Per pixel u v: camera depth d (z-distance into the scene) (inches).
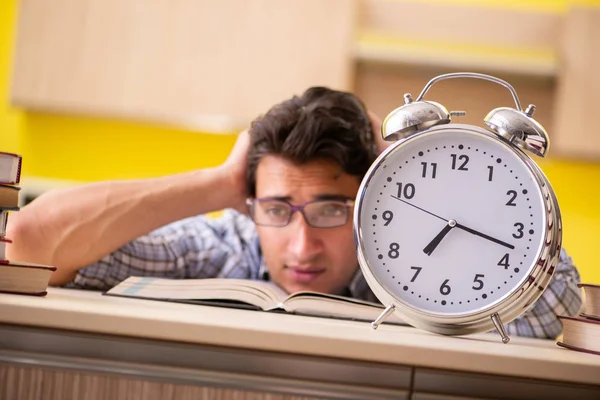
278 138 61.6
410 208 37.3
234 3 119.8
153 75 121.1
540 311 52.2
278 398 30.5
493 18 124.3
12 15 136.3
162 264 67.6
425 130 37.1
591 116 117.3
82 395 31.1
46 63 122.7
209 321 31.0
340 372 30.5
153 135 136.3
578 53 117.8
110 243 58.4
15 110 136.1
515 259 36.5
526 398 30.1
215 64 120.2
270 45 119.3
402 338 32.2
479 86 124.6
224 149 135.3
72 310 30.8
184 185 62.1
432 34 125.7
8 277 38.4
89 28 122.1
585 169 129.4
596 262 129.3
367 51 119.7
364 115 66.1
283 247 62.9
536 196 36.6
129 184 60.7
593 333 34.8
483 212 36.9
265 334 30.0
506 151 37.0
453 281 36.7
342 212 62.6
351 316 42.6
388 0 125.3
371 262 37.1
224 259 71.9
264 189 62.8
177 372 30.9
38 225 56.4
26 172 136.6
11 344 31.4
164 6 121.0
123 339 31.1
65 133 137.0
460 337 37.2
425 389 30.4
